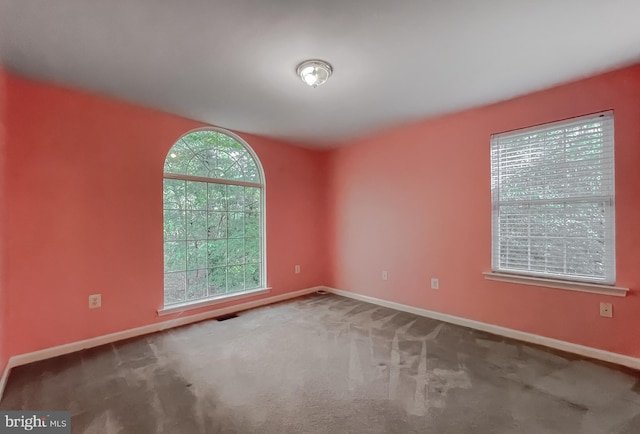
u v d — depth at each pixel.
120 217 2.83
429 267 3.47
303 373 2.16
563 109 2.54
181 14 1.62
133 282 2.90
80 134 2.62
